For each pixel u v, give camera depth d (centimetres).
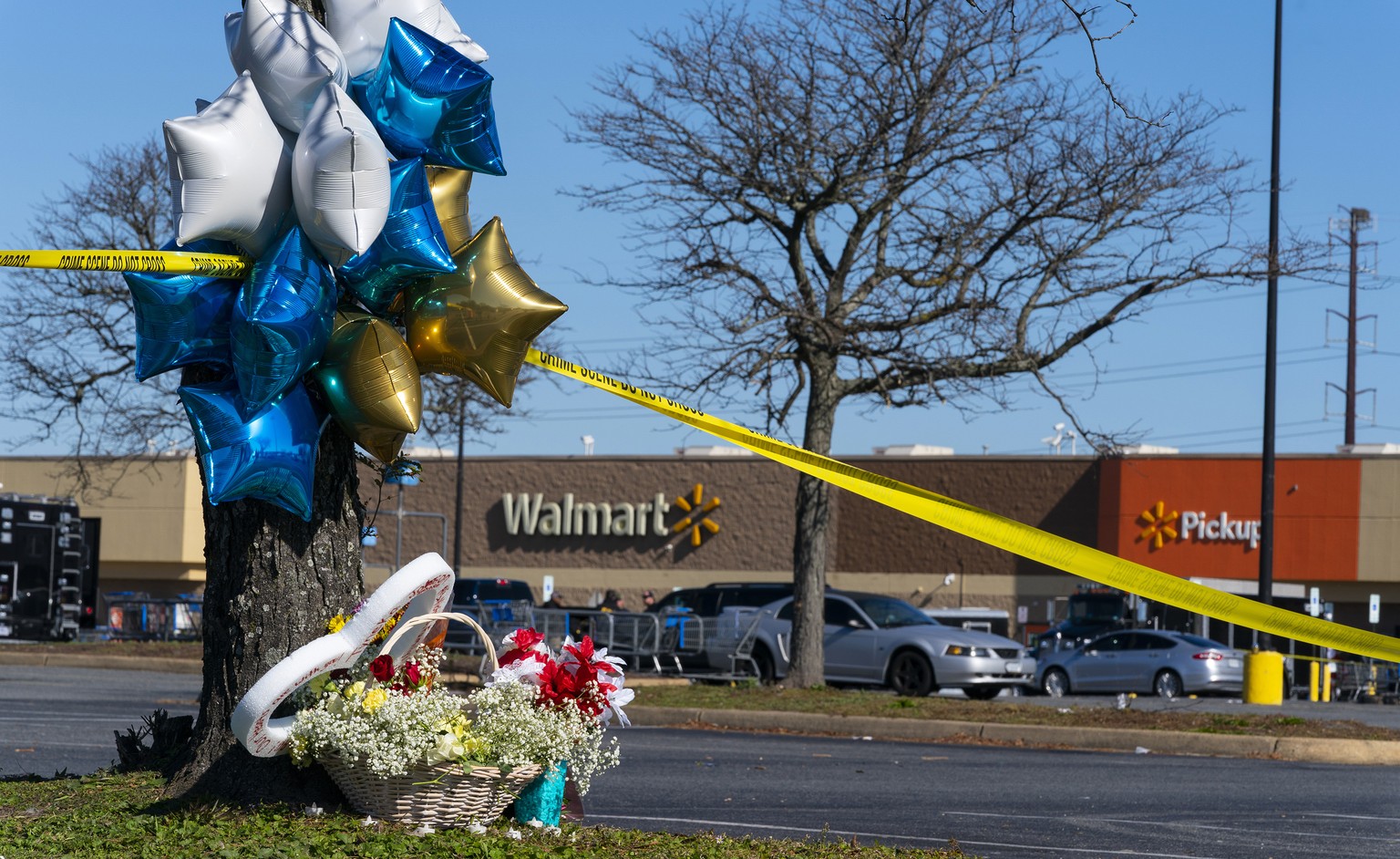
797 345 1895
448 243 646
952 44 1761
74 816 620
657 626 2309
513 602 2664
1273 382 2239
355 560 682
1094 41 776
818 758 1316
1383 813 993
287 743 598
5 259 495
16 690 1869
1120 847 805
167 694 1859
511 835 594
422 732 585
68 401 2469
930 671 2245
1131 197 1778
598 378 588
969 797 1028
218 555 666
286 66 584
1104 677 2852
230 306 591
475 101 614
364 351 600
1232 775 1242
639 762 1209
